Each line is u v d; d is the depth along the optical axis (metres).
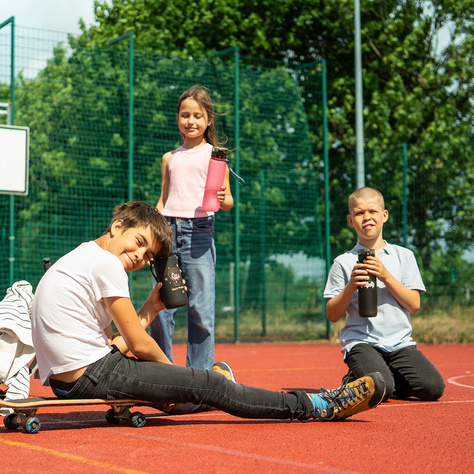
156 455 2.38
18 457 2.33
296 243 11.81
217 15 17.30
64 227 10.63
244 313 11.75
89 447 2.52
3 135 5.50
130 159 9.70
